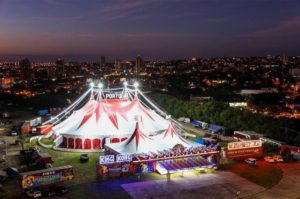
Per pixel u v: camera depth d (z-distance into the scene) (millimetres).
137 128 75750
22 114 138875
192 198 57406
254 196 58594
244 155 76938
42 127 101250
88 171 69562
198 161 69250
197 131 107438
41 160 72000
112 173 66375
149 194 58688
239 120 105938
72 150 83750
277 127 97875
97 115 89250
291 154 79250
